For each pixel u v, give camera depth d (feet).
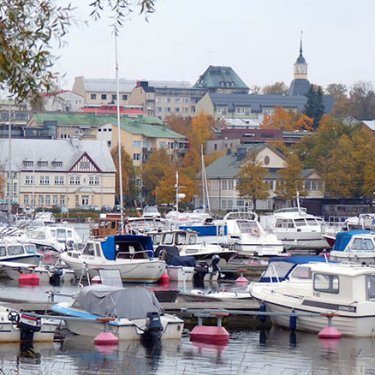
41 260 325.21
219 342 179.63
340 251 334.03
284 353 170.71
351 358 167.12
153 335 177.37
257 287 204.95
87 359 162.71
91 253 283.38
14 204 639.35
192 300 222.69
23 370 153.69
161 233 342.03
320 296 187.93
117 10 89.92
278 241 368.07
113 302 179.01
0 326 172.24
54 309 186.39
